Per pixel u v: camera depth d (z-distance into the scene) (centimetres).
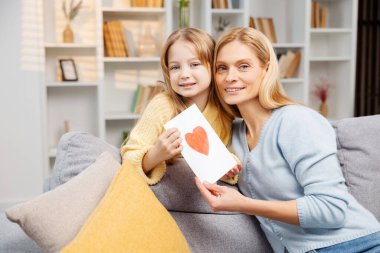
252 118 148
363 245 130
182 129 141
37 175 364
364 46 466
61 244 114
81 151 158
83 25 388
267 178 139
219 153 138
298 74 425
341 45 440
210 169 136
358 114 468
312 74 464
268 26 421
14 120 356
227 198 130
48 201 119
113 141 419
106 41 378
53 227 115
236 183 156
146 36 387
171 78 159
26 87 355
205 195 132
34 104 358
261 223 150
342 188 127
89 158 157
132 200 127
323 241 132
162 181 157
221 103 158
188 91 156
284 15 441
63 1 374
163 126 150
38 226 114
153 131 156
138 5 380
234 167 143
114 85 409
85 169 143
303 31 412
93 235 110
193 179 158
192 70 155
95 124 405
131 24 402
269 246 157
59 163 158
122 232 116
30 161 362
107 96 409
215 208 131
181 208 158
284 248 145
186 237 154
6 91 353
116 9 366
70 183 130
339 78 447
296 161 130
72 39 370
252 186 146
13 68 352
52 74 391
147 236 121
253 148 149
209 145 139
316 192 124
